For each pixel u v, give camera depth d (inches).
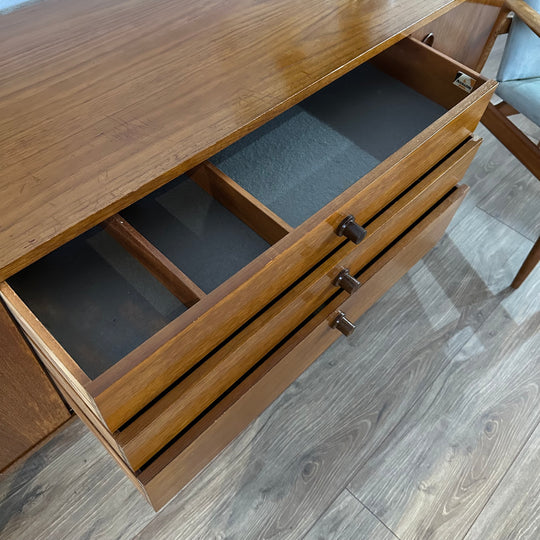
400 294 41.4
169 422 22.8
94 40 26.1
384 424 35.5
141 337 23.0
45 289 24.2
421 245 37.1
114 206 20.0
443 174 30.7
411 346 38.9
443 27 36.5
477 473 33.7
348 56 26.2
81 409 26.1
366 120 32.7
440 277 42.5
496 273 43.0
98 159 21.1
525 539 31.5
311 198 28.6
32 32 26.4
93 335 22.9
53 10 27.7
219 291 19.9
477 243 44.7
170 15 27.8
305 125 32.3
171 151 21.5
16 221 19.1
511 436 35.2
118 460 26.8
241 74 24.9
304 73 25.2
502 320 40.4
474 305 41.2
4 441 28.6
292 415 35.6
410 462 34.0
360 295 32.7
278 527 31.5
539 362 38.5
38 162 20.9
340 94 34.2
